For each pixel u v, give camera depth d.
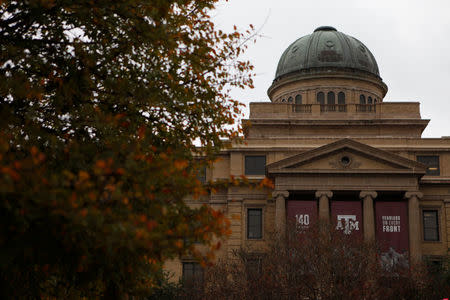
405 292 44.09
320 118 70.31
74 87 14.72
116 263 13.33
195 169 16.97
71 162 12.59
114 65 16.00
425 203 62.16
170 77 15.81
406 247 57.56
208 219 12.41
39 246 11.41
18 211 10.36
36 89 13.71
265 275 42.25
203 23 17.30
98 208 10.98
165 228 11.84
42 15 14.40
